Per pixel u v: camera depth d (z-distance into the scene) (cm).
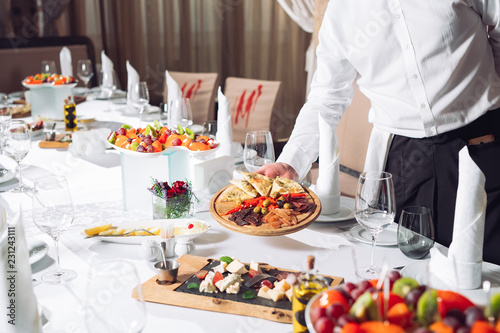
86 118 312
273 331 107
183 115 237
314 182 269
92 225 160
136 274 86
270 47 534
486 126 173
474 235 116
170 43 531
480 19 169
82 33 522
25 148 195
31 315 101
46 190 126
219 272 123
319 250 142
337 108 185
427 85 169
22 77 477
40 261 138
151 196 168
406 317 78
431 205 178
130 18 522
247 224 142
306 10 450
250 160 179
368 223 126
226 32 534
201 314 113
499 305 78
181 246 139
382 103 180
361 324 77
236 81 370
